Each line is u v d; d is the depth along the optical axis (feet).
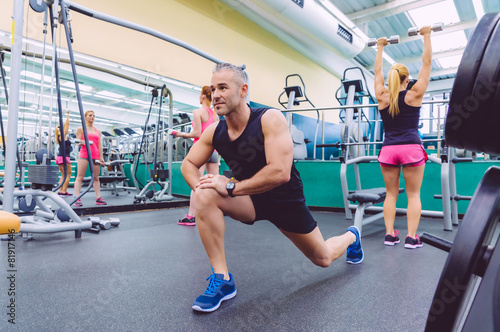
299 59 23.68
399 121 6.56
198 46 17.21
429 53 6.12
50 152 7.32
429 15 21.12
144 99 22.74
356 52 21.67
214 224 3.70
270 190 3.60
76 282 4.48
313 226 3.82
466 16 20.80
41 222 7.57
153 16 15.39
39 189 7.30
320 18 17.99
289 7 16.31
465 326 1.65
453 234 8.07
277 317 3.43
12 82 6.24
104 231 8.23
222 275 3.81
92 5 13.43
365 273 4.90
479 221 1.65
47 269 5.06
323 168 12.61
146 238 7.40
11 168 6.23
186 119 17.47
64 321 3.33
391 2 19.83
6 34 11.52
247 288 4.26
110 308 3.65
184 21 16.60
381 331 3.13
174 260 5.59
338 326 3.23
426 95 32.55
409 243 6.50
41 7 6.66
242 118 3.52
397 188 6.94
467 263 1.60
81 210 10.61
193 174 3.95
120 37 14.32
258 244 6.76
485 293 1.63
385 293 4.10
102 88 21.50
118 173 20.88
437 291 1.66
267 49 21.11
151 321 3.34
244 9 17.70
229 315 3.48
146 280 4.57
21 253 6.04
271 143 3.34
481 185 1.78
